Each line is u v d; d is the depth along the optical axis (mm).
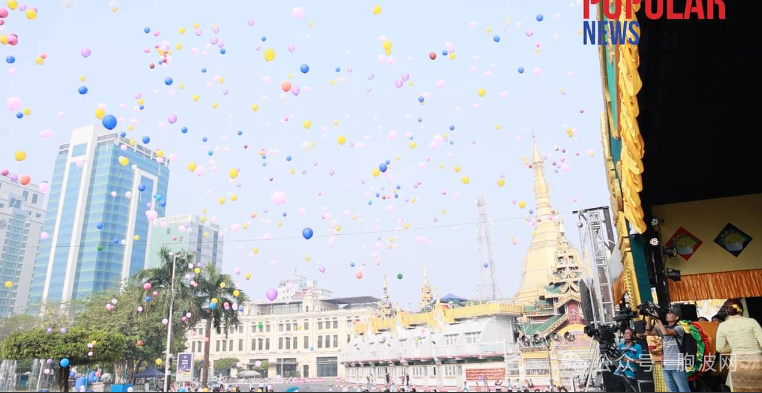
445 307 53031
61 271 98188
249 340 96375
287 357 91500
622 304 12383
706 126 8461
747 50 6590
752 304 10336
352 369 65250
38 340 28562
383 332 61875
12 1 12180
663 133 8703
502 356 41844
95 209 98438
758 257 10398
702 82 7289
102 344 30297
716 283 10484
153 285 40125
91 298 56281
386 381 49094
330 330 90000
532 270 54094
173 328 44469
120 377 45500
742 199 10805
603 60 8484
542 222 55906
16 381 55625
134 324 45031
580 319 40062
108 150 100875
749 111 8008
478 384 39625
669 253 10844
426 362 49812
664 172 10367
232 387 40906
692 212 11039
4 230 97312
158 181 111000
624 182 8398
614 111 8312
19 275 99188
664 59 6859
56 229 99688
